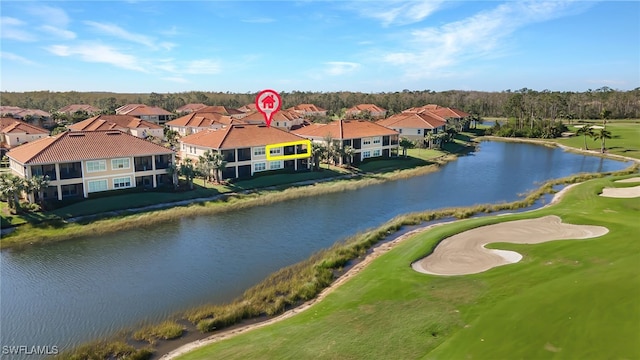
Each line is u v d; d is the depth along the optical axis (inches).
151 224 1975.9
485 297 1096.8
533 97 7130.9
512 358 813.9
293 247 1691.7
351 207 2289.6
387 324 1002.7
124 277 1424.7
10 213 1926.7
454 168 3459.6
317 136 3491.6
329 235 1835.6
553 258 1342.3
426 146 4409.5
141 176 2432.3
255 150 2901.1
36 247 1683.1
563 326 903.7
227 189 2573.8
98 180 2281.0
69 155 2191.2
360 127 3683.6
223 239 1786.4
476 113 7406.5
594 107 7357.3
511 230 1708.9
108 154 2297.0
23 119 4940.9
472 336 908.0
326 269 1413.6
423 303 1093.1
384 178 3046.3
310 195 2559.1
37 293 1314.0
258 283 1368.1
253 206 2304.4
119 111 6171.3
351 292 1219.9
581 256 1332.4
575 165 3563.0
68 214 2007.9
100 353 974.4
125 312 1199.6
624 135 5059.1
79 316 1179.9
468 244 1567.4
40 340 1070.4
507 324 936.9
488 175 3157.0
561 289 1075.9
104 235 1824.6
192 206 2241.6
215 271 1469.0
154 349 1000.9
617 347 813.2
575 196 2315.5
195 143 2967.5
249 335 1012.5
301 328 1018.7
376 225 1969.7
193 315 1147.9
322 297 1235.2
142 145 2471.7
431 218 2014.0
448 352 858.8
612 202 2114.9
